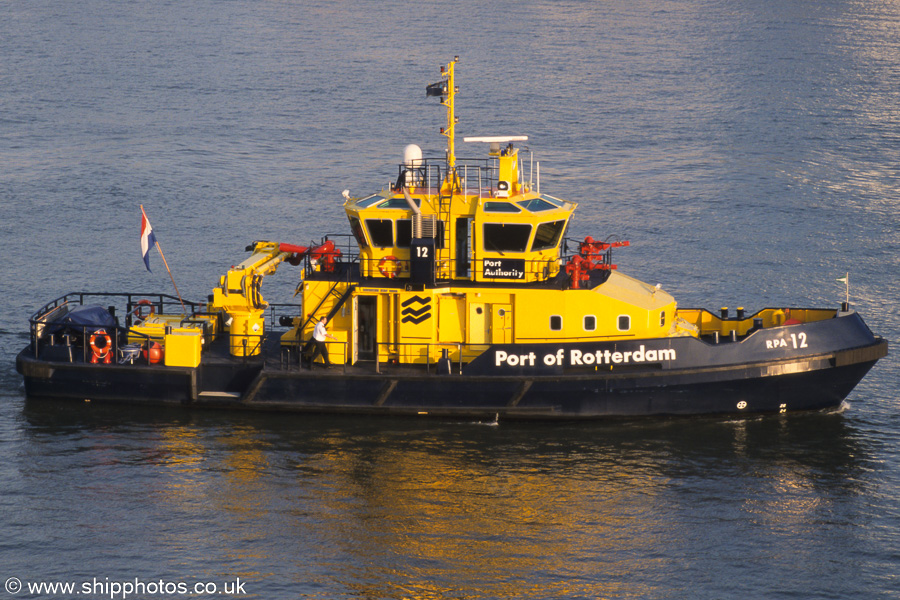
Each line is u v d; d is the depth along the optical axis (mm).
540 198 95125
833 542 78688
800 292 133875
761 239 156375
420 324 95375
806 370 94688
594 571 74688
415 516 81375
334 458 90250
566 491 85250
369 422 96438
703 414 96438
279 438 93625
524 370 93625
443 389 94438
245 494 84438
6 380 106938
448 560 75812
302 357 97438
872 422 98250
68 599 71750
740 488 86062
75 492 84750
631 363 93750
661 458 90625
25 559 75938
